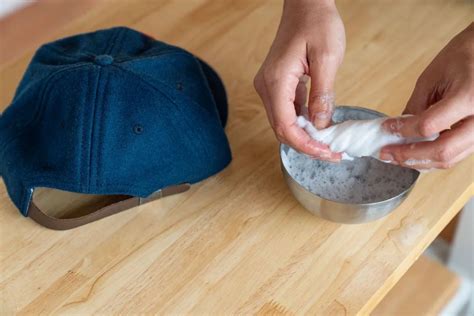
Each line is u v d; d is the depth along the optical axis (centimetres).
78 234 80
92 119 78
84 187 78
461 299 104
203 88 84
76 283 77
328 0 79
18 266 78
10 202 82
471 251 105
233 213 81
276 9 99
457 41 77
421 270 104
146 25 98
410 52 93
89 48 86
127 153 78
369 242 78
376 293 75
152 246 79
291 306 74
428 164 73
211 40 96
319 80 75
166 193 81
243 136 86
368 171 80
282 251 78
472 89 71
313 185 80
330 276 76
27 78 85
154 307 75
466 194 81
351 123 74
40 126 81
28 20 159
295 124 75
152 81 80
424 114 71
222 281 76
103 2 101
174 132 80
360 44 94
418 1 99
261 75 77
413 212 80
